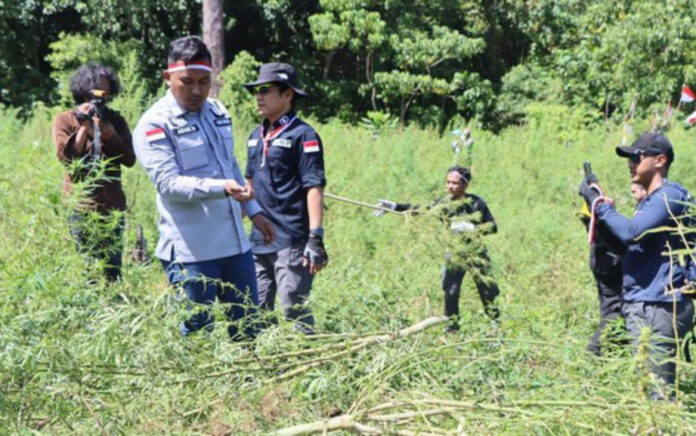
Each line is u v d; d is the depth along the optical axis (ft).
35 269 12.55
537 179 47.16
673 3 74.74
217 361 13.15
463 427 11.45
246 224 28.94
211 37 76.07
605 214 16.69
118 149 19.31
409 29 84.23
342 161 47.24
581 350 14.03
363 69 88.84
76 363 11.78
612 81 77.36
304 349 14.82
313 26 81.30
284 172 18.24
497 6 92.38
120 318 11.92
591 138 63.98
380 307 16.66
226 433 12.37
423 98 87.20
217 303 13.99
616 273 18.93
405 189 40.45
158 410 12.05
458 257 19.44
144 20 83.46
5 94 82.79
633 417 11.07
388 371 13.23
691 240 16.39
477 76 83.46
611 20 80.53
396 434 11.66
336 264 26.58
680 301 16.22
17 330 11.75
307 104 87.15
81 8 80.48
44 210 13.76
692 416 11.40
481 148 53.42
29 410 11.78
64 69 77.61
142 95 54.24
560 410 11.69
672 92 74.64
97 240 14.37
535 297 25.21
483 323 18.67
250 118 66.18
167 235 16.34
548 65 89.10
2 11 80.84
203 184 15.60
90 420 11.96
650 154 16.55
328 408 13.24
